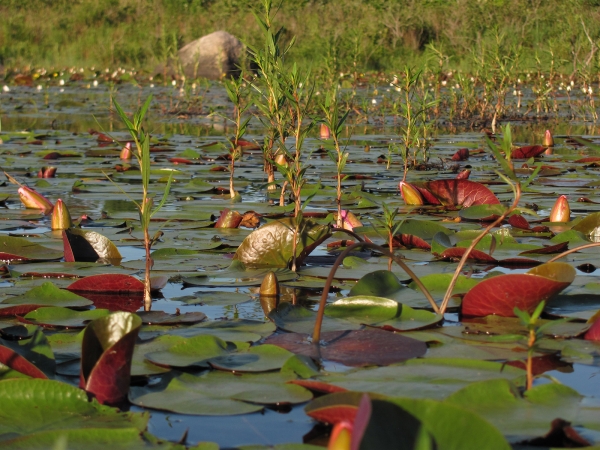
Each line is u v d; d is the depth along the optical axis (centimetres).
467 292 281
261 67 508
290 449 170
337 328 262
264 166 723
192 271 352
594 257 369
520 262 361
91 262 365
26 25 2308
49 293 303
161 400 201
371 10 2228
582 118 1298
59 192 596
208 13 2422
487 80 1211
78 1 2489
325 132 971
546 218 474
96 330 211
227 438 181
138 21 2422
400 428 158
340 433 135
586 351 238
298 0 2264
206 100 1617
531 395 192
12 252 380
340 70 1744
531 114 1341
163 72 2022
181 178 669
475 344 246
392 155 830
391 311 276
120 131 1114
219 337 250
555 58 1429
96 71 2106
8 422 185
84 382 206
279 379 213
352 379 209
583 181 640
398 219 476
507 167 262
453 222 470
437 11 2133
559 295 297
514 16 1917
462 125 1207
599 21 1744
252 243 359
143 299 310
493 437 155
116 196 573
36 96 1727
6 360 210
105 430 173
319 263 371
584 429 178
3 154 836
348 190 595
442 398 193
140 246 405
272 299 309
